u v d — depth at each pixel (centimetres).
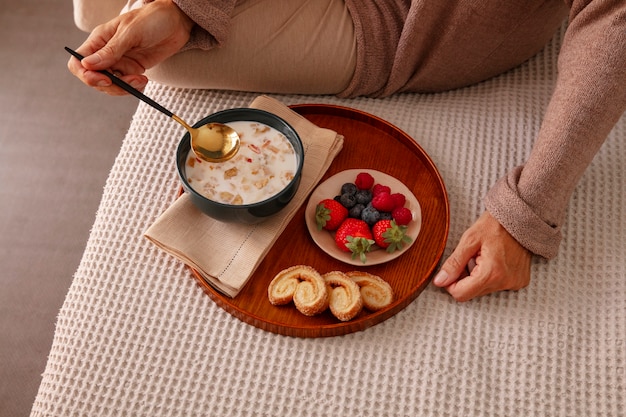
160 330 106
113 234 115
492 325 105
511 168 120
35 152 179
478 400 99
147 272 111
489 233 107
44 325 156
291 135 109
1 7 202
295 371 102
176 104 128
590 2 101
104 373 103
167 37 115
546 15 120
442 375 101
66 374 103
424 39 121
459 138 123
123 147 126
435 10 115
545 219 105
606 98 98
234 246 107
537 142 106
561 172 102
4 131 181
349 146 121
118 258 113
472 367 101
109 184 122
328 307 104
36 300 159
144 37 111
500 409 99
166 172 121
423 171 118
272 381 101
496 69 129
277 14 122
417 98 131
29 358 152
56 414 101
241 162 107
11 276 162
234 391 101
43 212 170
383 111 128
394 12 124
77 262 164
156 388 101
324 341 104
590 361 102
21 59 194
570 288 108
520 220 104
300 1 124
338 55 124
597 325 105
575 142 100
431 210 113
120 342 105
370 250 108
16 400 147
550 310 106
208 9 114
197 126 108
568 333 104
